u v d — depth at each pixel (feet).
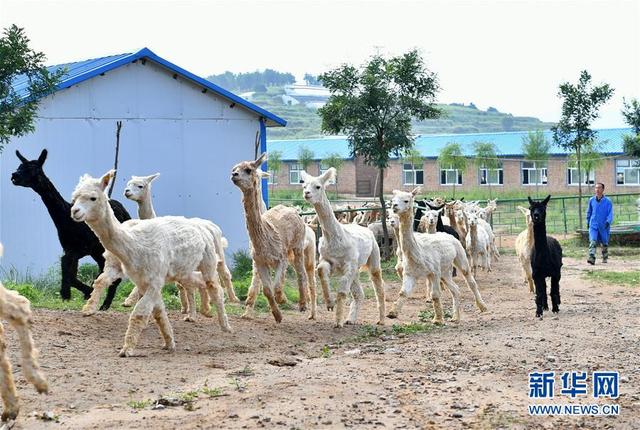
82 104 69.21
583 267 82.94
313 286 53.47
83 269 61.87
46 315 42.55
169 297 53.67
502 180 212.84
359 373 34.68
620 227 105.70
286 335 45.29
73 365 34.60
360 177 219.82
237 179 45.98
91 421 27.55
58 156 67.97
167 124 73.67
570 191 203.41
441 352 39.88
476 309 58.23
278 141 258.37
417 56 88.07
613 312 52.21
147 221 39.83
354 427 27.20
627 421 28.94
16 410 27.35
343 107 87.71
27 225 65.77
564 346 40.63
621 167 196.85
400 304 52.42
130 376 33.37
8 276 63.46
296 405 29.27
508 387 32.83
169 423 27.35
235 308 52.29
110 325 42.60
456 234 73.72
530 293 66.03
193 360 37.09
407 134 88.99
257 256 47.16
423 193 209.26
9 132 55.31
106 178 36.73
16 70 55.01
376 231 88.07
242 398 30.19
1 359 27.40
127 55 71.51
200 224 45.73
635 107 123.13
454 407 29.78
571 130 115.96
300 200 155.63
